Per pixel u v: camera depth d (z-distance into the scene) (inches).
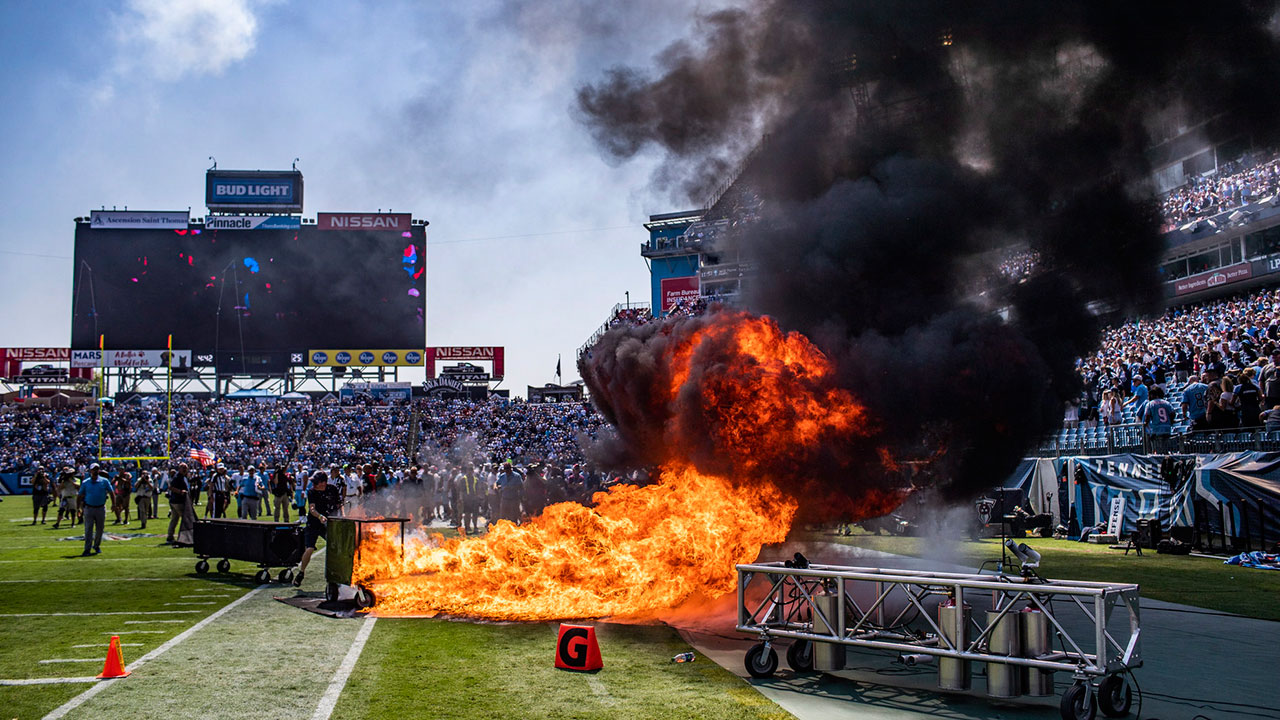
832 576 294.0
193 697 263.7
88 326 2148.1
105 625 388.8
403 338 2239.2
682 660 315.6
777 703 259.3
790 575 301.6
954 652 265.7
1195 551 660.7
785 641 354.0
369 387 2373.3
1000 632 261.1
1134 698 265.6
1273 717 245.1
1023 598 274.4
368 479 1010.1
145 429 2078.0
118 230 2174.0
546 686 278.1
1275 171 1154.7
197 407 2239.2
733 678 291.4
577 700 261.0
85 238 2164.1
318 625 390.0
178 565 619.8
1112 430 842.2
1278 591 474.3
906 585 288.8
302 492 983.0
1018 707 257.9
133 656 323.9
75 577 554.6
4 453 1884.8
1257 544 598.5
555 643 348.5
